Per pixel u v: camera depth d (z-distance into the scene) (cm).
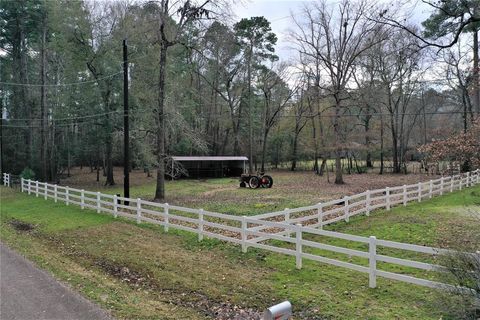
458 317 540
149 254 1018
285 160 5609
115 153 3997
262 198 2222
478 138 996
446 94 4069
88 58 3006
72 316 633
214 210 1753
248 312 658
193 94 3984
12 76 4091
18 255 1052
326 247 816
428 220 1380
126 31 2812
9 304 689
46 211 1764
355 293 712
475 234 1137
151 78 2697
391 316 602
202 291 758
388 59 4162
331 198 2167
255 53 4538
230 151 5419
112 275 875
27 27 3656
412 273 817
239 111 4938
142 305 689
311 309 652
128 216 1470
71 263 967
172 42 2112
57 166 3681
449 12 898
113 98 3023
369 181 3419
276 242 1132
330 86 3625
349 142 3641
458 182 2425
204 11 2006
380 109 4281
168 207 1285
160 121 2186
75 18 2950
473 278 535
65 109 3231
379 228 1275
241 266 902
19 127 4038
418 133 4909
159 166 2194
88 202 2092
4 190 2761
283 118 5269
